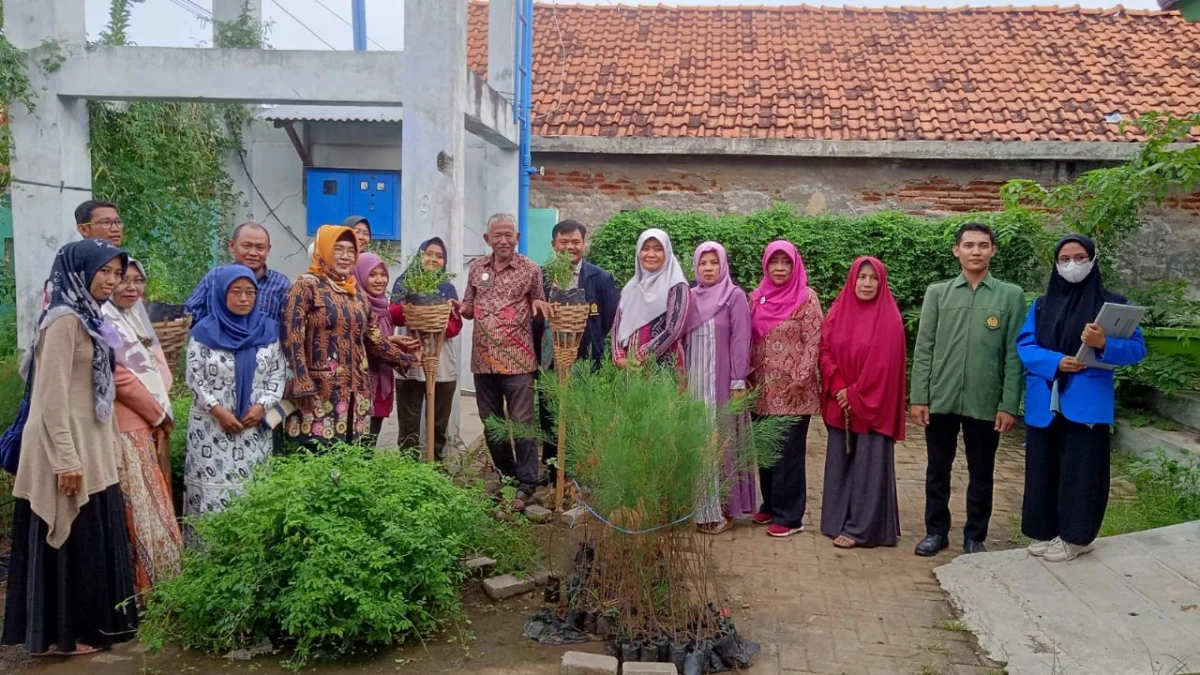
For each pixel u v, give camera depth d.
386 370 5.68
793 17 12.87
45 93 6.59
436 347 5.61
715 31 12.52
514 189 8.88
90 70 6.55
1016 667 3.94
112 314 4.22
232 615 3.88
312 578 3.81
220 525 4.02
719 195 10.27
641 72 11.45
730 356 5.63
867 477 5.51
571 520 5.60
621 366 5.41
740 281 9.55
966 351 5.28
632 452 3.95
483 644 4.13
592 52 11.94
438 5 6.29
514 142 8.57
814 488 6.89
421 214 6.45
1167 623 4.13
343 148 9.25
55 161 6.67
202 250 8.58
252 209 9.41
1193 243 9.83
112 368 4.04
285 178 9.37
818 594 4.82
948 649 4.20
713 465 4.23
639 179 10.32
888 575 5.10
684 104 10.73
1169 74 10.91
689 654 3.90
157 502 4.30
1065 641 4.11
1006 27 12.27
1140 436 7.61
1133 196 7.60
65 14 6.64
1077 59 11.35
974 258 5.29
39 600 3.84
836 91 10.92
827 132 10.05
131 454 4.20
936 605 4.70
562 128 10.23
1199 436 7.30
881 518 5.52
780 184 10.21
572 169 10.36
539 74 11.38
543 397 5.83
